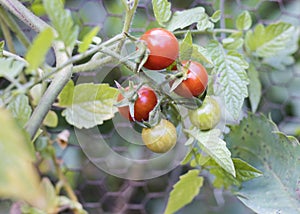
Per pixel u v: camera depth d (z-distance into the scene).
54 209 0.39
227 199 0.60
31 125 0.31
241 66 0.42
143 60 0.31
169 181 0.61
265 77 0.65
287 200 0.41
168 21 0.41
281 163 0.42
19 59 0.35
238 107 0.41
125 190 0.62
